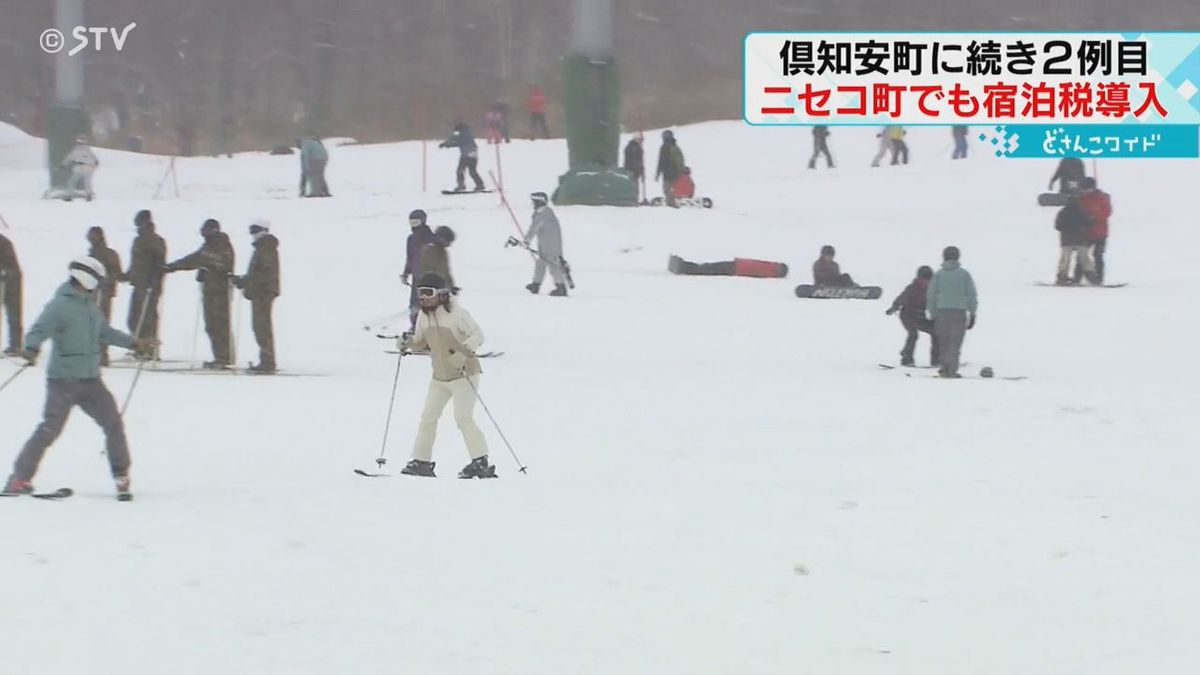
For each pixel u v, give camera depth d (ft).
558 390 225.35
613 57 465.06
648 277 376.27
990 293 354.95
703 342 284.61
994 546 124.67
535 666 87.76
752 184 513.04
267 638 92.12
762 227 436.76
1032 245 423.23
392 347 274.57
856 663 90.38
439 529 126.41
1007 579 112.98
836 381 239.91
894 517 136.77
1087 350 279.49
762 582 110.42
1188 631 98.68
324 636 92.94
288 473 154.61
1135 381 244.83
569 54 462.60
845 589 108.88
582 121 460.96
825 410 209.15
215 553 114.73
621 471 160.76
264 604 100.12
